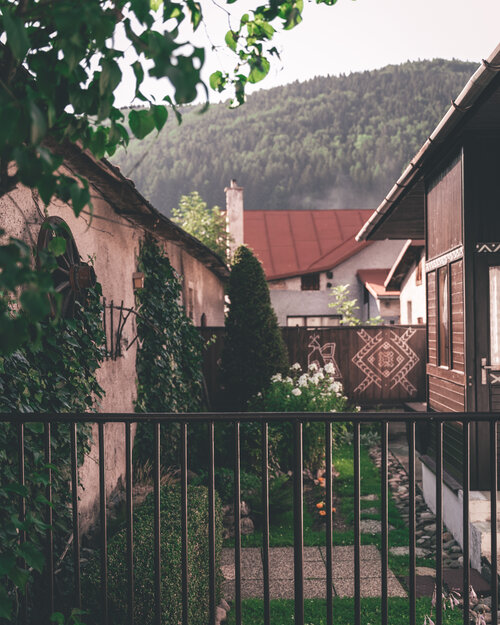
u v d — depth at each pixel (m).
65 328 4.45
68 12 1.48
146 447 7.36
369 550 5.64
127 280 6.99
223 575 4.92
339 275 23.27
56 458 4.12
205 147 158.75
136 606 3.15
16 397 3.58
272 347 10.84
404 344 13.06
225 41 2.38
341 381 13.06
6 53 1.74
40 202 4.37
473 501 5.39
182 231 8.12
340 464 8.79
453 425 6.34
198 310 13.24
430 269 7.28
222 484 6.63
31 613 3.53
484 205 5.80
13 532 2.33
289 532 6.16
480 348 5.77
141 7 1.65
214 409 12.27
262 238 26.53
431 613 4.27
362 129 170.25
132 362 7.16
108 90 1.71
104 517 2.78
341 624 4.12
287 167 162.88
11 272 1.47
